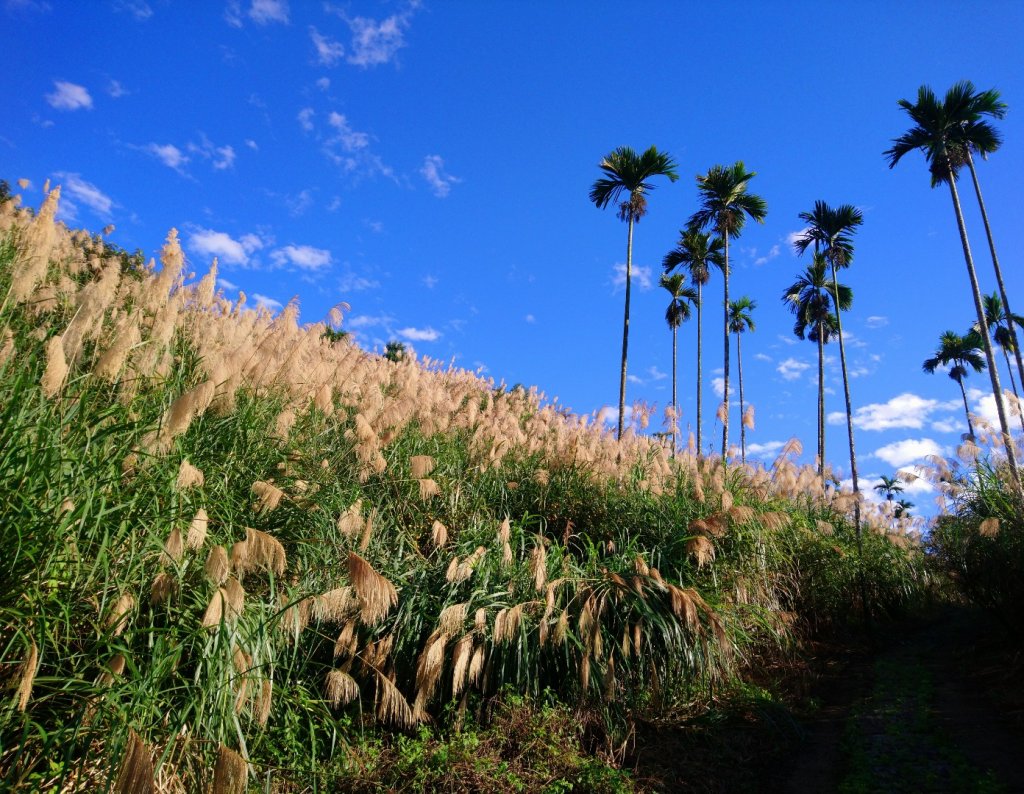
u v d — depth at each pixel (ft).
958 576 36.91
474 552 23.25
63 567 13.60
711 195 88.99
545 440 36.22
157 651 13.89
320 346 35.81
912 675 31.91
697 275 106.73
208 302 23.88
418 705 19.62
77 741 12.71
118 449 15.20
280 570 15.03
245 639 15.58
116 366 14.94
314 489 21.99
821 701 28.30
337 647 19.29
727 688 25.07
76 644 13.99
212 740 14.07
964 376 124.36
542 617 22.35
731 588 28.73
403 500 25.88
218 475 18.86
